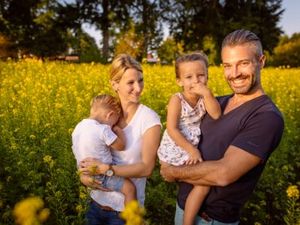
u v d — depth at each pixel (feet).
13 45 115.14
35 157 16.63
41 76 40.55
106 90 30.81
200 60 9.21
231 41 8.07
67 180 14.11
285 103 30.27
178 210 9.19
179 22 121.80
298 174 20.58
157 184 16.43
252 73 7.99
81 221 10.68
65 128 18.93
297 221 11.11
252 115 7.97
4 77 41.45
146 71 46.52
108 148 9.19
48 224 12.00
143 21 118.62
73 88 31.17
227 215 8.37
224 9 122.93
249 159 7.64
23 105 24.38
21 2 110.01
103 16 114.21
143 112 9.27
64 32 116.06
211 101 8.66
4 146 17.08
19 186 14.93
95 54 85.46
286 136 21.45
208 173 7.95
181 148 9.00
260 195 16.08
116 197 9.29
